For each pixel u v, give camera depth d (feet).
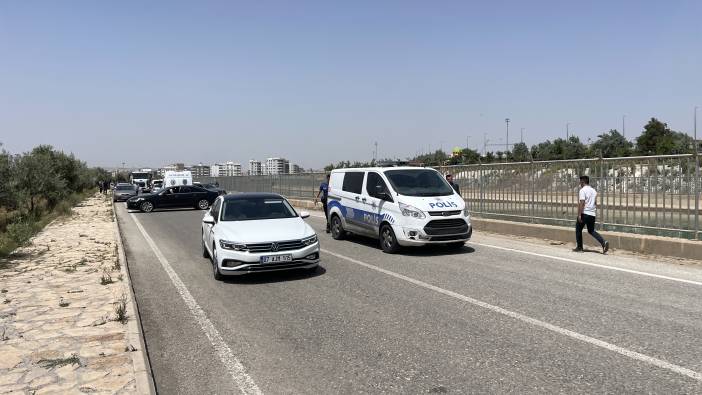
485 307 21.27
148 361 16.56
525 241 41.63
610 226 37.45
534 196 44.09
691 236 32.12
